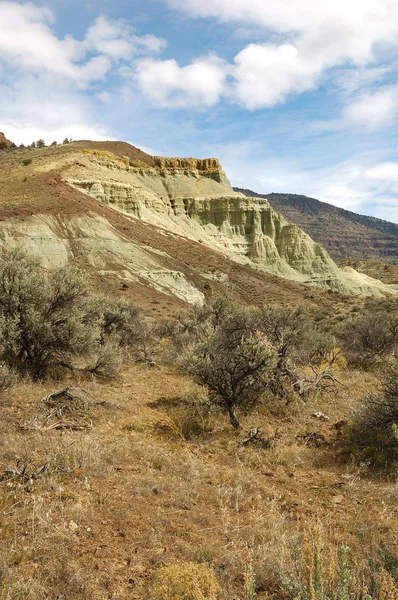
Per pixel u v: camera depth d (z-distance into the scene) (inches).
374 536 154.4
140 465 229.6
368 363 612.4
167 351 677.3
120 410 347.9
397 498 193.6
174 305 2026.3
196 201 4254.4
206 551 143.5
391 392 281.3
